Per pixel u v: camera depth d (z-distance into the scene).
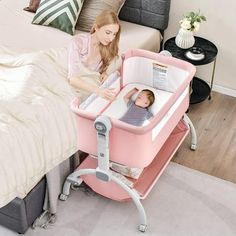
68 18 3.07
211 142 3.03
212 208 2.60
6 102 2.28
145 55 2.56
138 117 2.45
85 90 2.50
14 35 3.04
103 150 2.26
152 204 2.61
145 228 2.46
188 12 3.24
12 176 2.14
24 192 2.26
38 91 2.40
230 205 2.62
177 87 2.56
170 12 3.31
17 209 2.31
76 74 2.51
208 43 3.19
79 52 2.52
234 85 3.40
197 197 2.66
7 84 2.45
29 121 2.25
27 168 2.20
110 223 2.52
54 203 2.49
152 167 2.58
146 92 2.57
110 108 2.48
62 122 2.36
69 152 2.41
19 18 3.23
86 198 2.64
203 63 3.01
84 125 2.27
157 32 3.30
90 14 3.15
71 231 2.47
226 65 3.35
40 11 3.12
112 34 2.48
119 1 3.17
